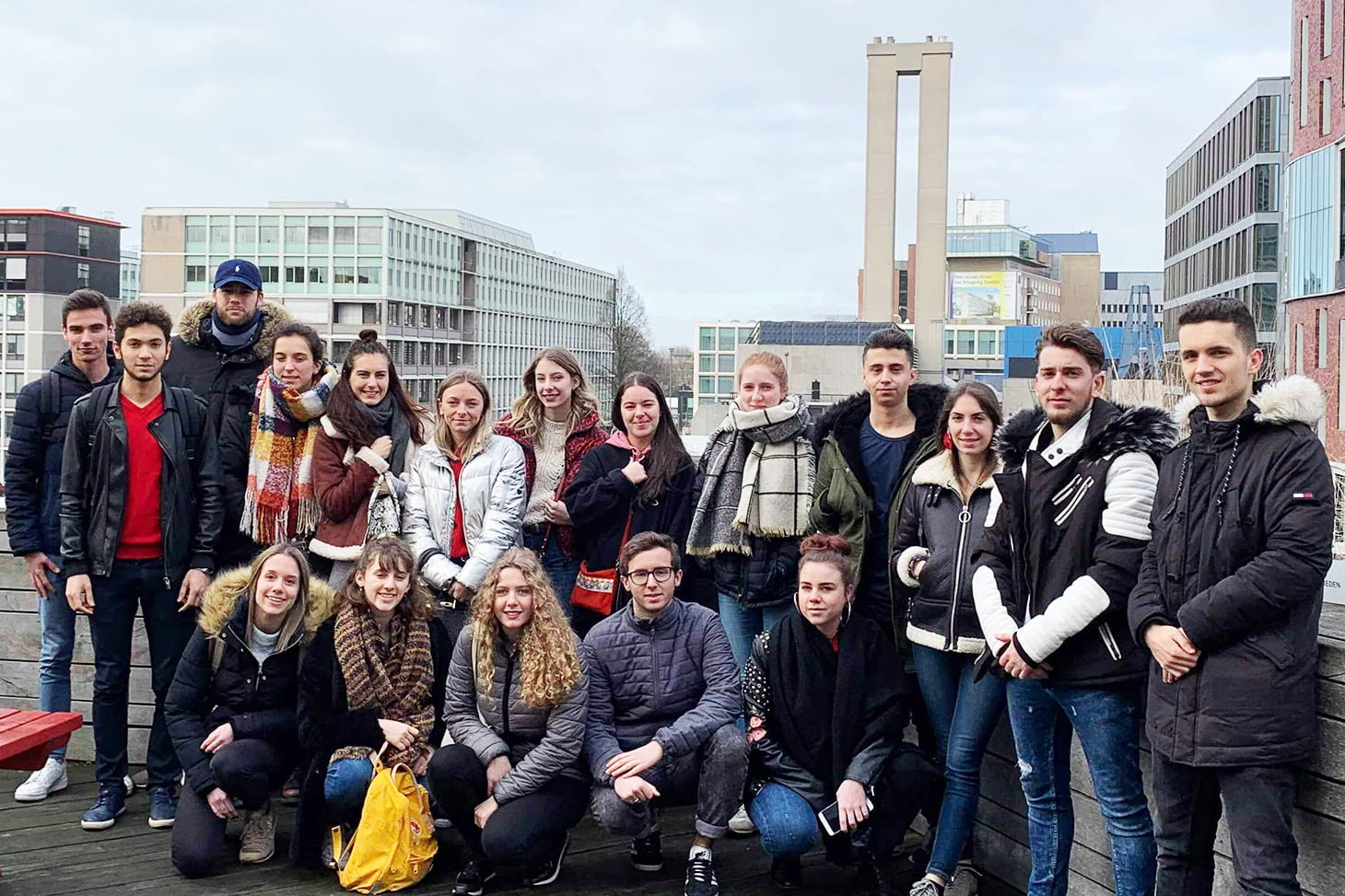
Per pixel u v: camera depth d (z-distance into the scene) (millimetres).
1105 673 3117
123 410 4414
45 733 3771
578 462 4961
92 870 4094
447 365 65375
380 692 4121
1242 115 48656
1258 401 2756
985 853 4125
